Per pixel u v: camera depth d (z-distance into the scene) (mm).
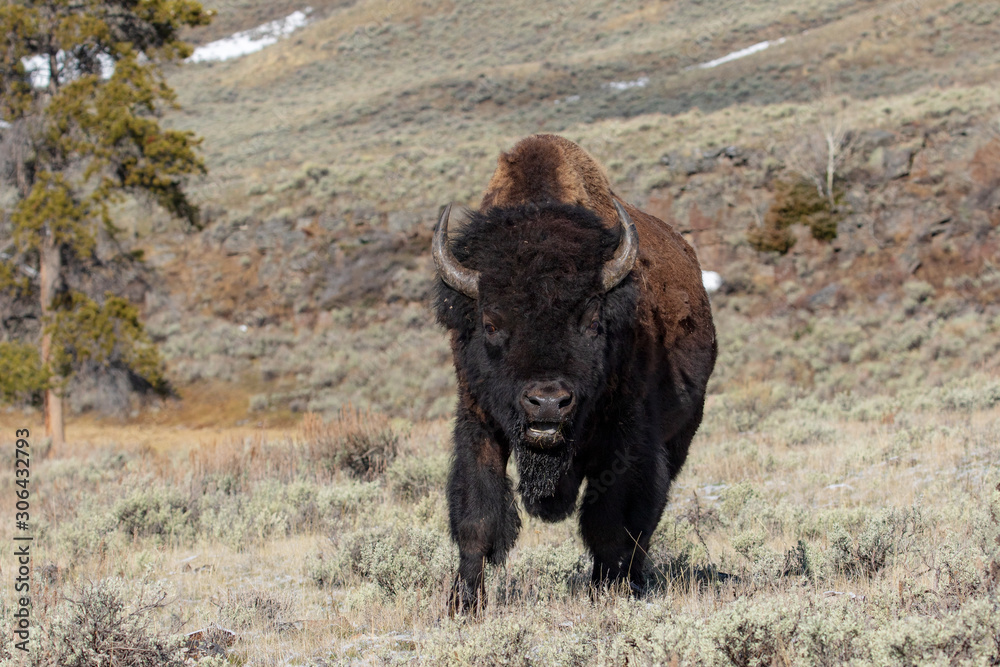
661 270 22656
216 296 119188
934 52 186875
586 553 24125
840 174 116438
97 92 89875
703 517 29766
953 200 109500
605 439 19031
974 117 118938
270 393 100062
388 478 39688
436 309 19312
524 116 194125
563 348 16609
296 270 119125
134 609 16188
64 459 64500
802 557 20812
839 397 71438
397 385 95875
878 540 20547
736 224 116000
